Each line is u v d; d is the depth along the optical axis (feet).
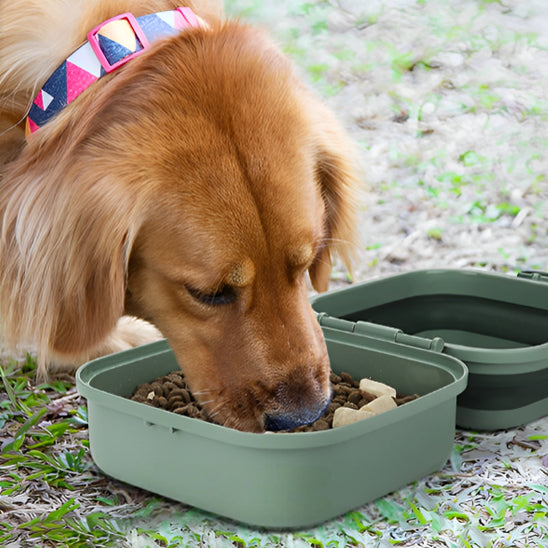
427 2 31.76
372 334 14.74
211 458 11.76
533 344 16.17
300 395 11.83
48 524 11.94
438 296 16.97
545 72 27.86
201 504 12.09
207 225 11.51
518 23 30.37
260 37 12.76
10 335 12.88
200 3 13.58
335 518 12.09
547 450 13.71
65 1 12.82
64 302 12.10
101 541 11.72
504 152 24.29
